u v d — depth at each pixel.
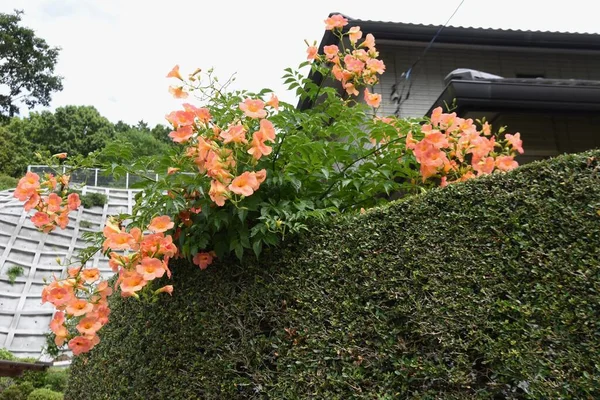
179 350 2.43
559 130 4.40
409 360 1.68
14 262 10.45
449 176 2.59
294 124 2.29
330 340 1.90
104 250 2.30
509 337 1.51
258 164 2.25
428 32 5.93
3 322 9.09
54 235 11.48
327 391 1.82
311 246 2.12
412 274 1.79
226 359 2.18
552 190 1.59
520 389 1.49
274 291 2.15
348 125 2.42
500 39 6.14
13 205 12.02
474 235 1.70
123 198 13.68
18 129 25.73
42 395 5.97
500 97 3.48
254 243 2.11
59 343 2.08
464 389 1.56
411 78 6.17
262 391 2.02
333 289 1.98
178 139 2.11
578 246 1.48
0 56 27.80
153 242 1.99
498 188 1.71
